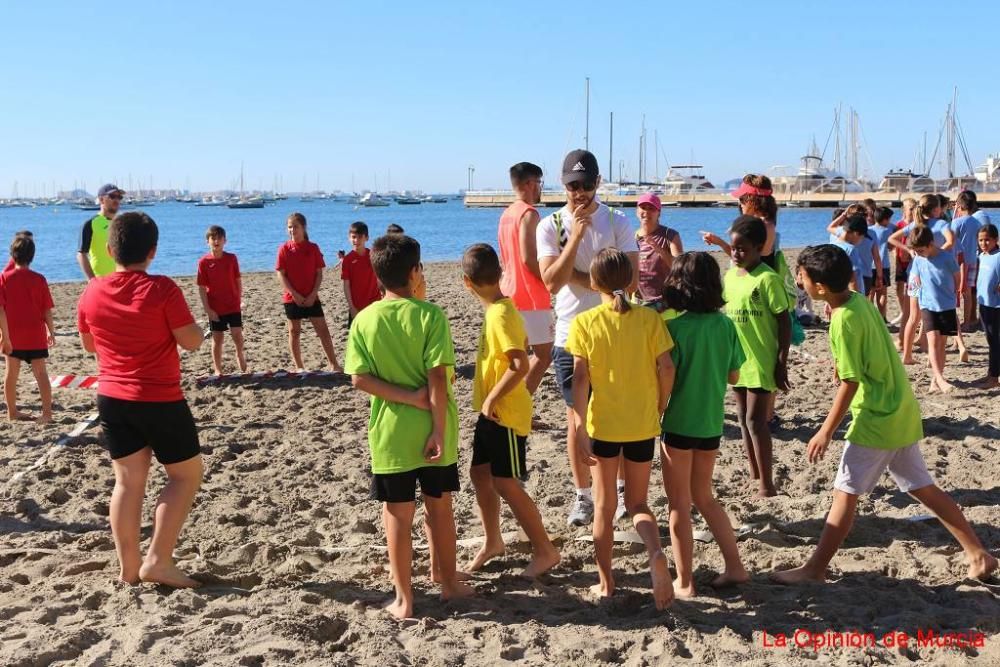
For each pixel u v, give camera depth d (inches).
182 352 492.7
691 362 177.9
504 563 204.8
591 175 203.9
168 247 1856.5
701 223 2667.3
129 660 151.6
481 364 191.2
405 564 172.6
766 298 232.4
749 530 217.9
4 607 176.1
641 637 159.6
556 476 265.6
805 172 3725.4
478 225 2982.3
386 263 170.6
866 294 482.9
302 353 490.9
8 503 244.7
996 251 359.9
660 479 258.5
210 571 195.5
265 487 259.8
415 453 169.6
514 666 151.8
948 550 201.6
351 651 157.9
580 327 175.0
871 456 181.3
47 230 2918.3
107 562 202.7
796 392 366.0
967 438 288.8
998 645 155.5
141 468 187.3
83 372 438.9
